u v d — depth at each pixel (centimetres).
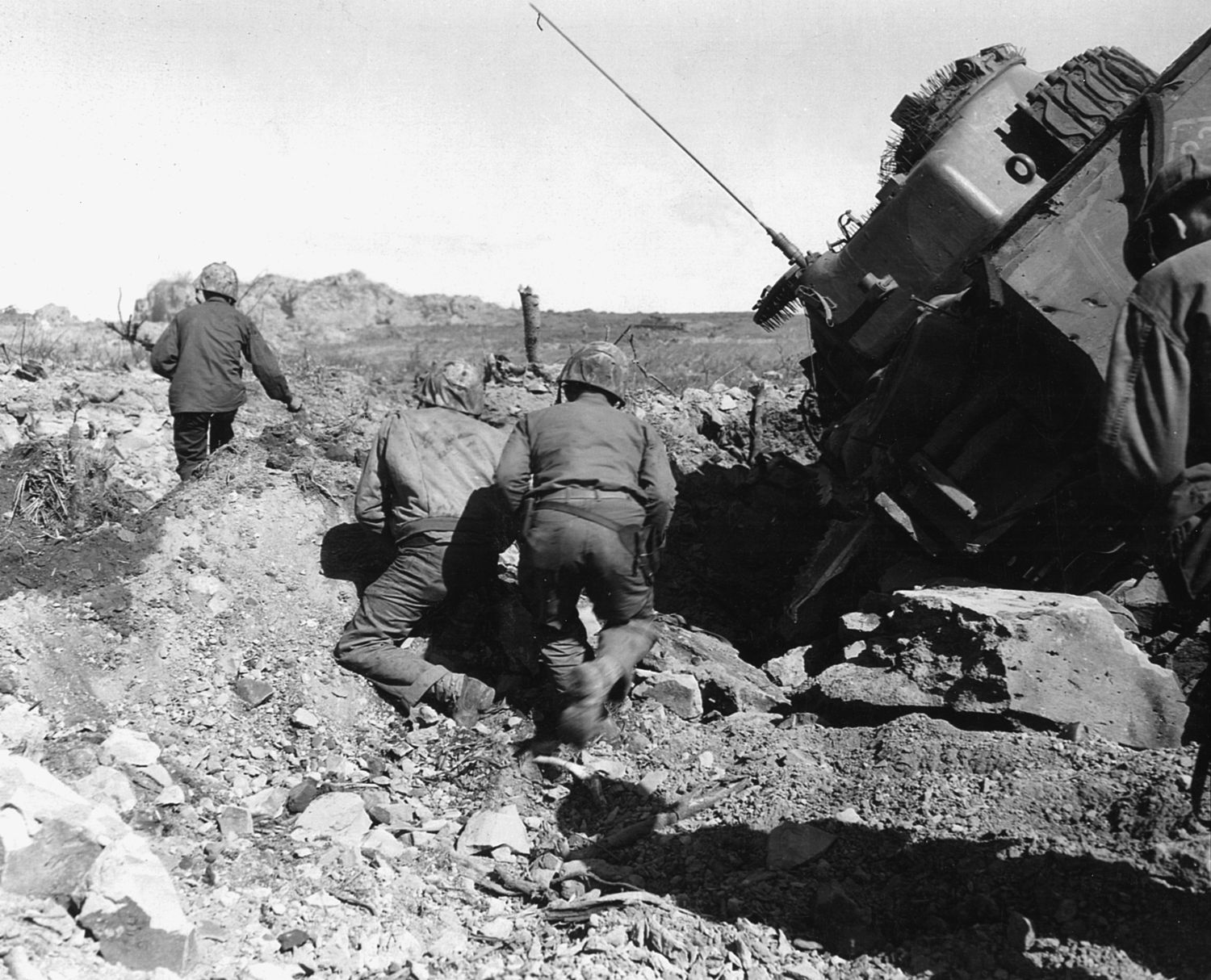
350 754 495
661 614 652
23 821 342
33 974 298
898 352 611
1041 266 527
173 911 333
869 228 682
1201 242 319
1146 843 380
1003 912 363
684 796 459
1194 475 298
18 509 556
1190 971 333
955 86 670
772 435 908
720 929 369
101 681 487
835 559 666
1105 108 606
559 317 2373
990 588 559
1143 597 604
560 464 484
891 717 499
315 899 380
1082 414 546
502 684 532
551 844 441
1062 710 468
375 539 599
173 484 769
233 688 506
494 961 359
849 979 349
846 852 406
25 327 1272
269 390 706
